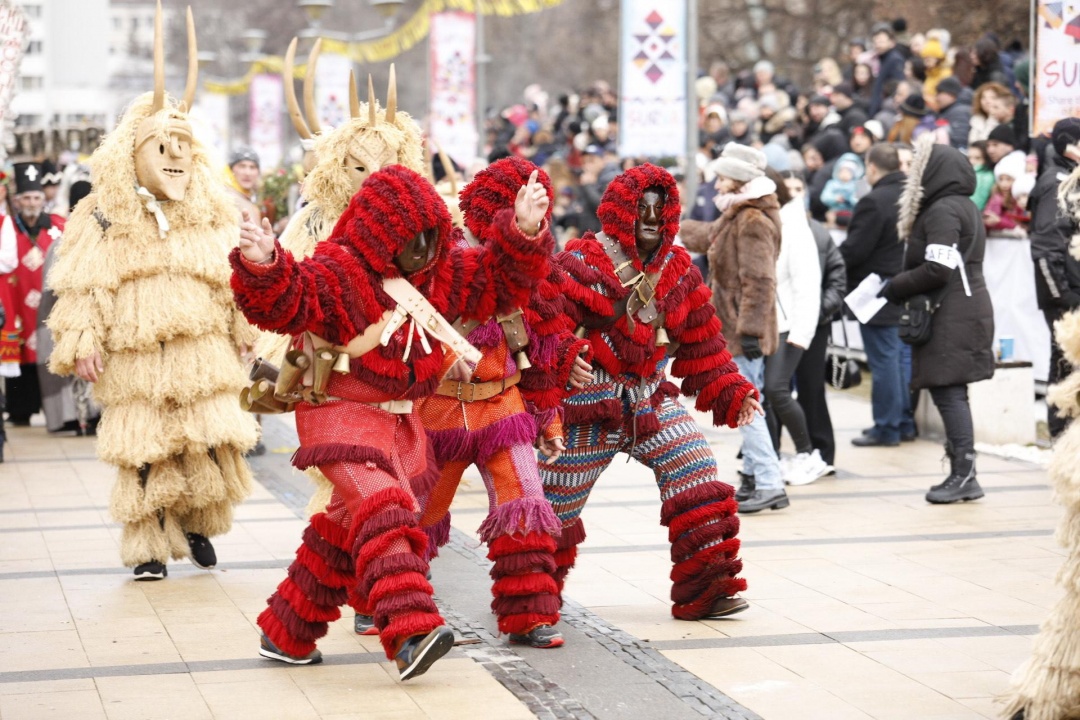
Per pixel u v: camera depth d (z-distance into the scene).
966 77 24.58
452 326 8.97
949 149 14.56
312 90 11.87
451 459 9.30
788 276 14.81
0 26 11.03
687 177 22.64
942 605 10.45
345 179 11.16
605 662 9.11
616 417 9.78
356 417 8.52
